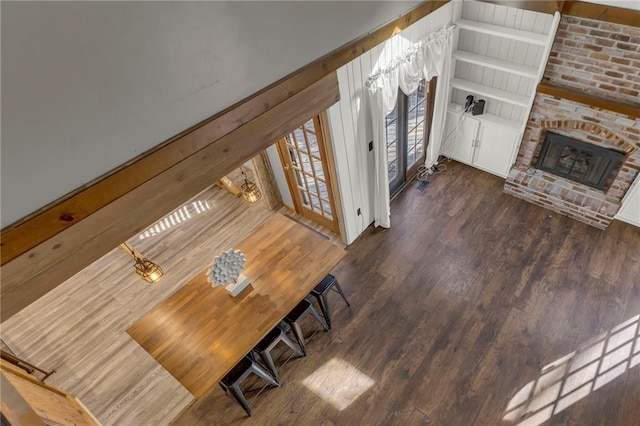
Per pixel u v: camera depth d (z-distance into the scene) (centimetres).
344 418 371
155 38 221
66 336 466
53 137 205
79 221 231
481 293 447
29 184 206
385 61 405
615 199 480
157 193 260
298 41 303
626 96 409
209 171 284
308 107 339
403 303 448
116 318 478
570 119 456
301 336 401
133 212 253
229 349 333
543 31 442
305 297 393
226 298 370
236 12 251
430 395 377
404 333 423
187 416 389
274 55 291
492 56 500
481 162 583
